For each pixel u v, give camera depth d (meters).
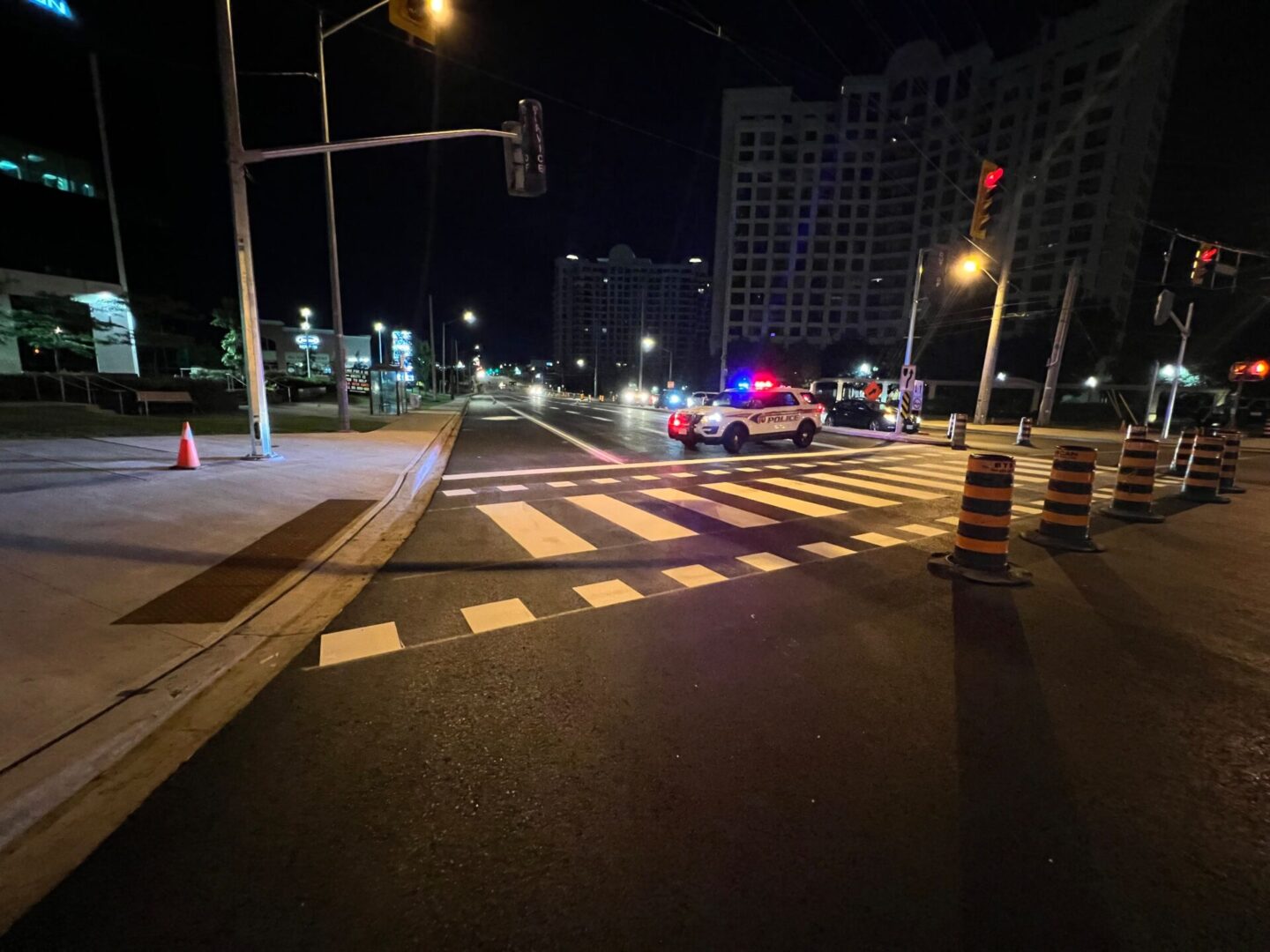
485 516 7.93
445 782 2.64
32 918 1.92
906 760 2.85
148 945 1.83
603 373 120.31
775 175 104.38
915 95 95.00
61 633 3.84
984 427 30.14
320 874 2.12
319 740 2.93
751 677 3.65
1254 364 25.94
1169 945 1.89
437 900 2.03
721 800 2.55
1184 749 2.98
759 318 107.25
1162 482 12.12
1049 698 3.45
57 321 26.58
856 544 6.70
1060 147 75.62
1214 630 4.45
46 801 2.40
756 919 1.97
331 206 16.98
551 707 3.27
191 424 18.64
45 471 9.13
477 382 134.25
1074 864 2.23
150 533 6.13
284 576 5.09
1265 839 2.38
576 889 2.09
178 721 3.05
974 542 5.67
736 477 11.49
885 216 101.19
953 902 2.05
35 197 27.59
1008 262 28.19
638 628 4.33
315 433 17.41
